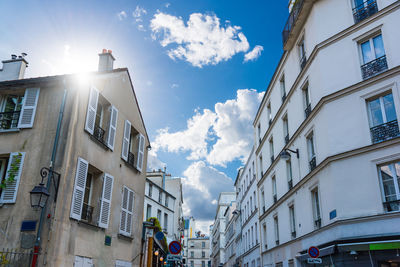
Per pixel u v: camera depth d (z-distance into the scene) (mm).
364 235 12180
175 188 41844
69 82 11961
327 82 15047
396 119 12531
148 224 20219
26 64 15258
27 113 11719
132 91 16844
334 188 13570
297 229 17422
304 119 17266
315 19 16281
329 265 13750
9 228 10266
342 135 13938
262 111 26844
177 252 12367
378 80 13227
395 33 13164
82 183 11555
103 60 16203
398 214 11602
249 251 31781
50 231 9977
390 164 12438
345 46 14805
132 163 16594
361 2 15016
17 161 11039
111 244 13367
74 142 11375
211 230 95812
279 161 21031
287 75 20469
